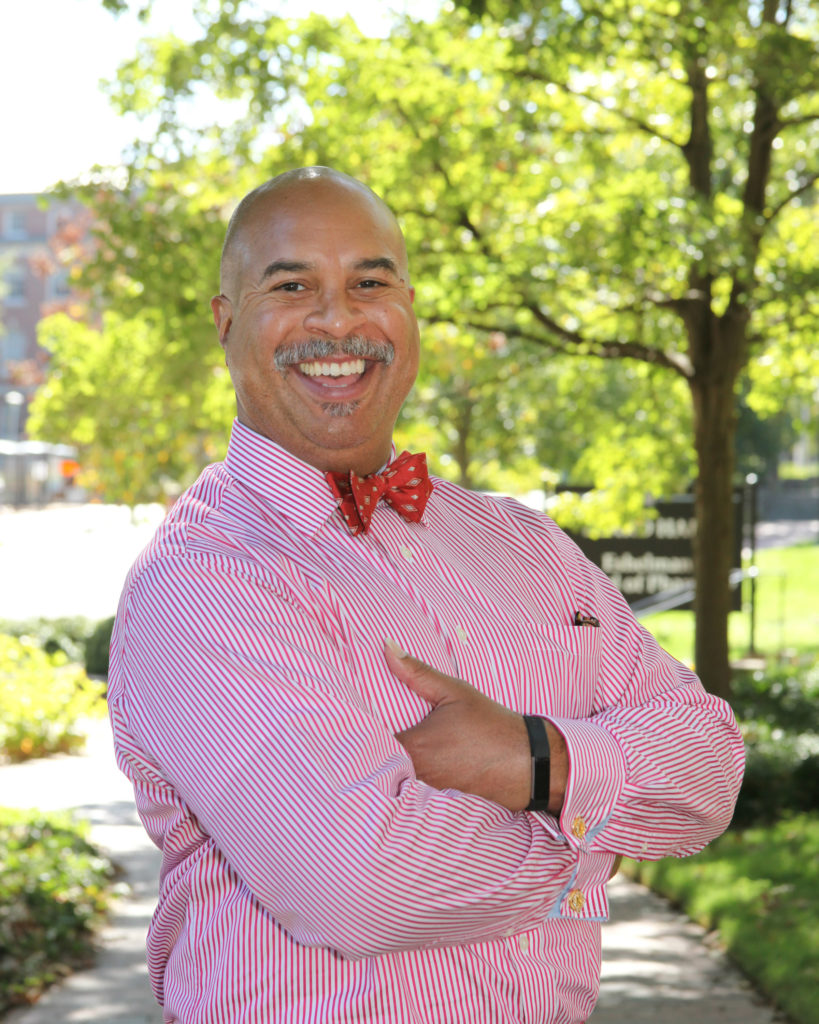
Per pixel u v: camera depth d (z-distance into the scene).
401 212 9.90
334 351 2.01
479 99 10.00
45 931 6.11
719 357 10.33
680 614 22.27
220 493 2.06
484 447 18.98
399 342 2.08
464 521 2.22
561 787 1.83
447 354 12.52
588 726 1.89
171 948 1.96
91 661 16.42
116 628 1.96
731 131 10.84
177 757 1.78
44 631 16.73
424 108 9.66
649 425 12.82
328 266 2.02
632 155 11.56
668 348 11.63
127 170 10.39
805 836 7.85
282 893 1.72
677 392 12.66
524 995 1.83
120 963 5.98
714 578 10.54
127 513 51.06
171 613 1.82
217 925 1.81
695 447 10.60
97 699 13.52
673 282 10.59
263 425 2.06
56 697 12.21
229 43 9.84
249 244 2.06
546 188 10.18
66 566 29.73
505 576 2.16
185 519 2.01
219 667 1.77
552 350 11.57
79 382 15.51
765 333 10.38
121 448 15.09
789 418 45.00
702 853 7.70
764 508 52.44
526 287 9.48
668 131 11.02
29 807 9.54
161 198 10.39
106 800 9.91
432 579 2.03
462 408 16.48
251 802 1.73
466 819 1.74
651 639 2.31
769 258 10.05
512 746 1.82
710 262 8.15
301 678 1.77
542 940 1.88
